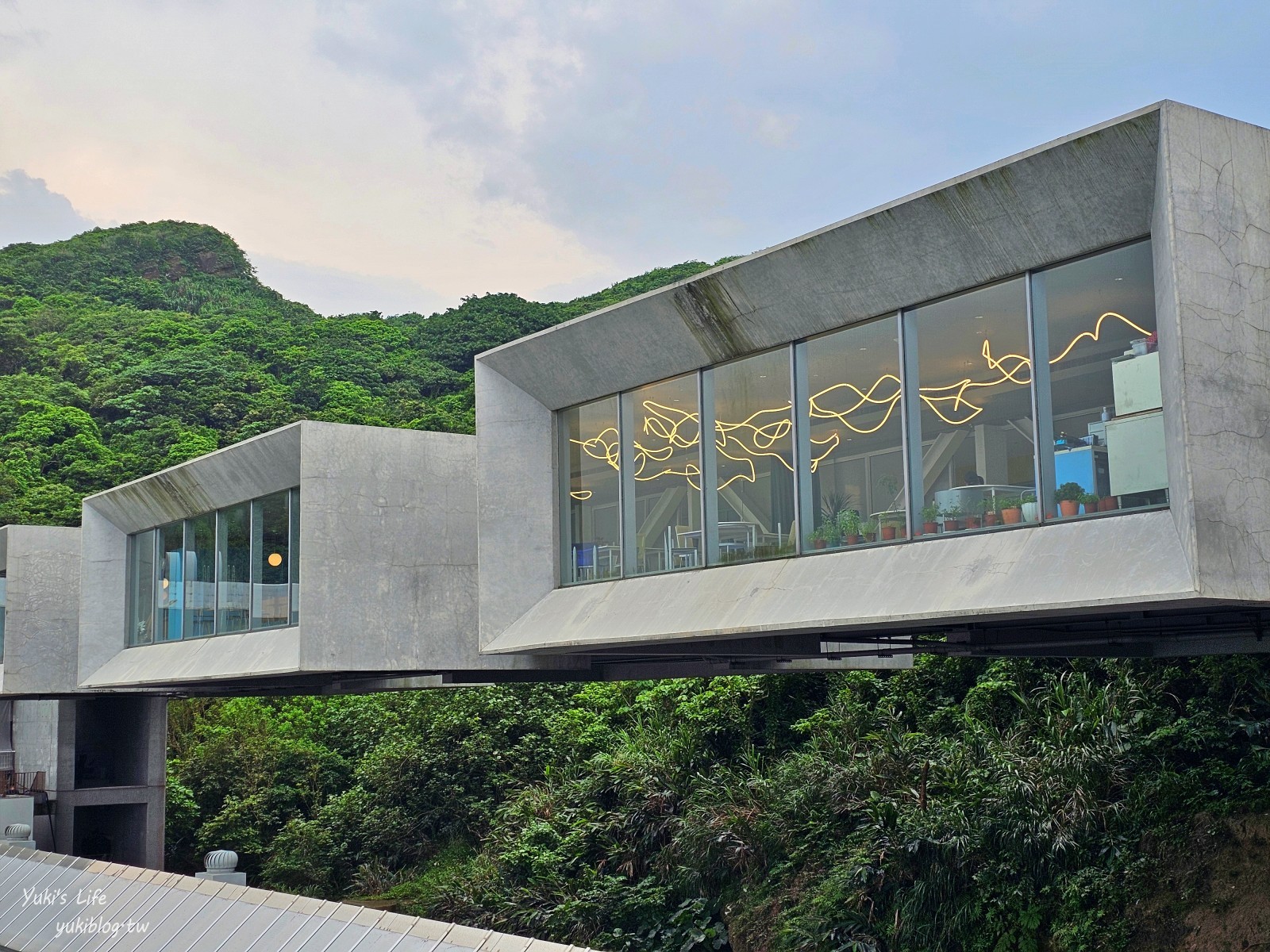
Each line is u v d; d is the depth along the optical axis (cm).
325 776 4016
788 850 2278
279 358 6919
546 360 1689
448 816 3478
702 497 1516
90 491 5691
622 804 2777
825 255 1288
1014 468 1173
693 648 1653
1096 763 1923
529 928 2544
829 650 1897
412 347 7131
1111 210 1079
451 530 1991
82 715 3416
